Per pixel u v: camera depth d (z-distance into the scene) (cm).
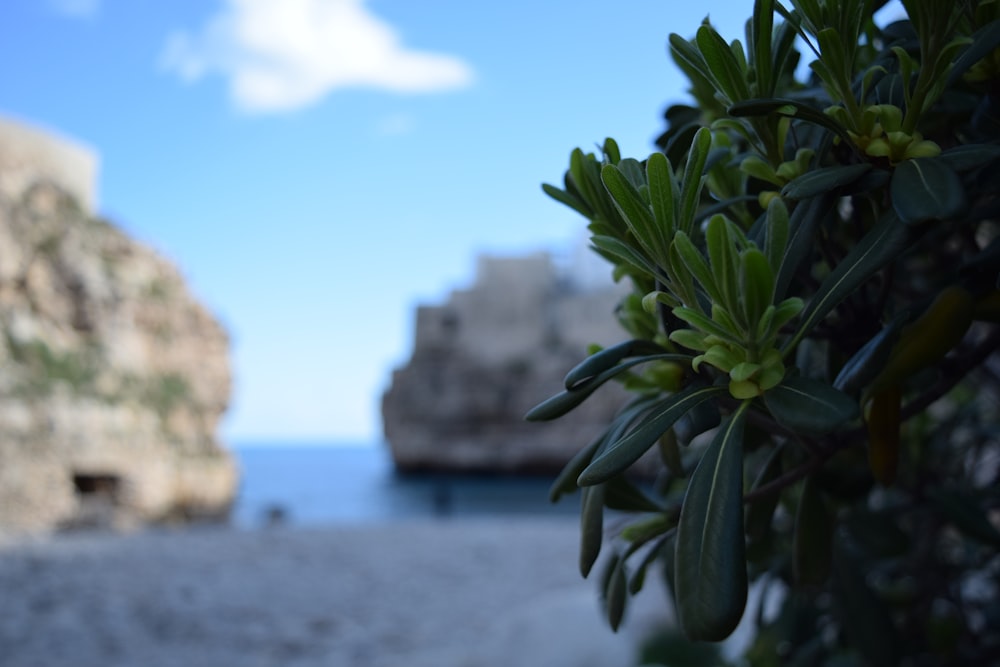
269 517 1110
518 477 3966
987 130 51
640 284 55
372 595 556
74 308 1547
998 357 94
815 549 61
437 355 4256
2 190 1519
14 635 435
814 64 49
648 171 46
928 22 46
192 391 1766
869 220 56
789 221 49
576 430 3809
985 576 99
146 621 474
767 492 54
